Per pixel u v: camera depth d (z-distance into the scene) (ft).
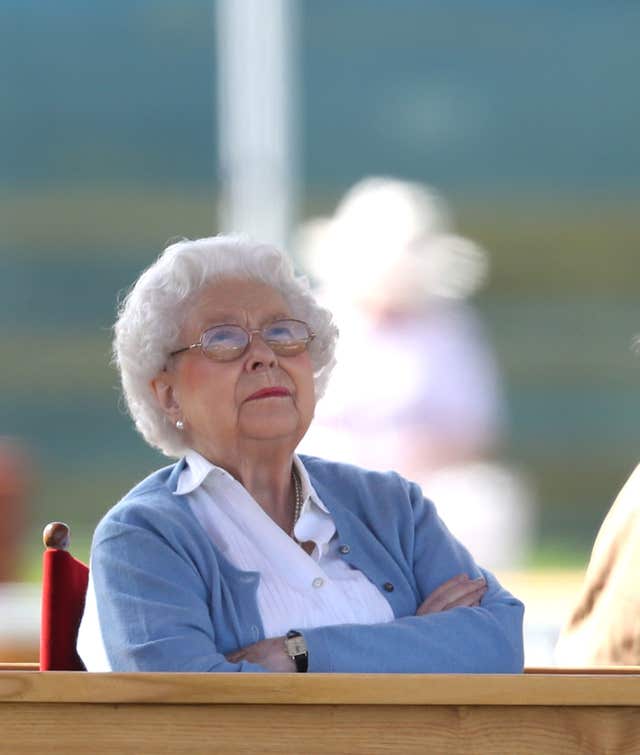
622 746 29.71
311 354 39.19
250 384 36.81
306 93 257.96
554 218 262.67
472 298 255.91
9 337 238.07
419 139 261.03
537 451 238.07
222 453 37.24
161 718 29.55
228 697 29.40
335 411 76.07
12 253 244.63
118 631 34.60
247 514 36.60
